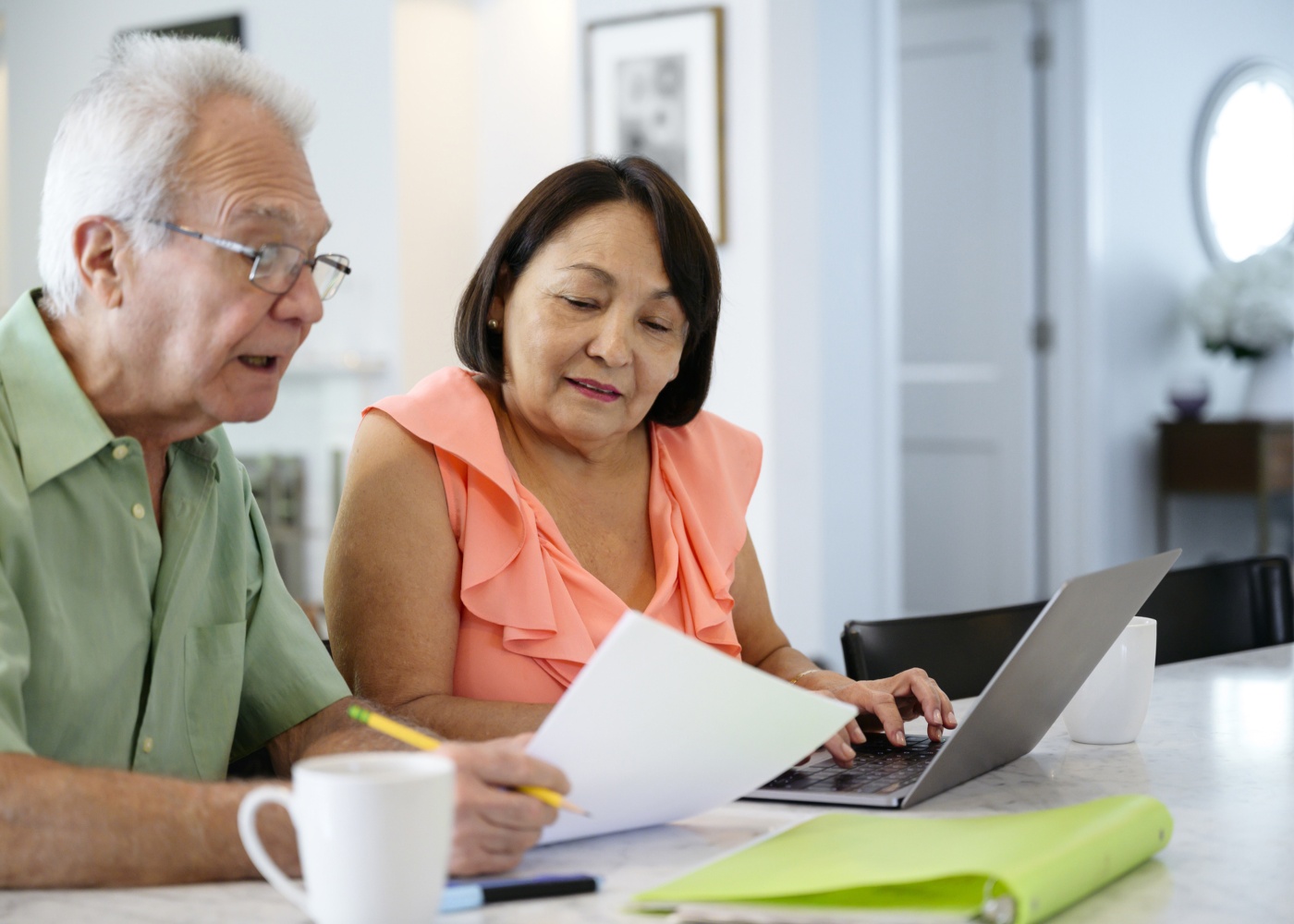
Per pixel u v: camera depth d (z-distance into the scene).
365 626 1.39
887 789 1.13
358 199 4.27
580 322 1.43
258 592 1.32
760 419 3.73
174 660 1.20
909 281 5.04
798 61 3.69
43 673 1.06
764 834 0.98
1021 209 4.78
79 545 1.10
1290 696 1.57
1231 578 2.00
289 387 4.39
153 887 0.90
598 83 3.85
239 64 1.08
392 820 0.74
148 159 1.03
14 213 4.87
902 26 4.98
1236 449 5.05
